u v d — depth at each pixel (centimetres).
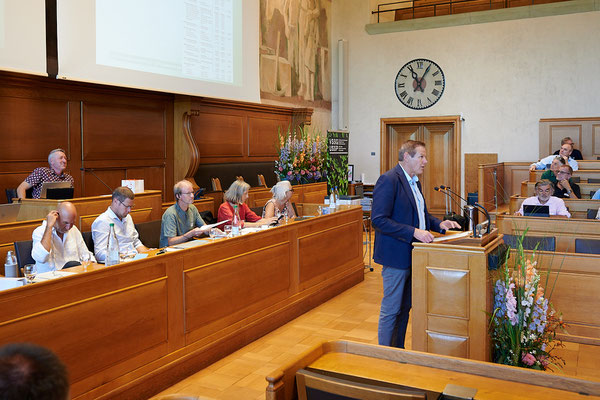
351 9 1270
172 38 759
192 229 516
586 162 905
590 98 1080
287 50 1102
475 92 1166
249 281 477
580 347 440
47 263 408
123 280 348
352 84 1281
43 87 648
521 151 1138
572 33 1086
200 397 161
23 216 493
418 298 354
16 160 624
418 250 352
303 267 569
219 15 846
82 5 633
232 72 876
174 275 391
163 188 823
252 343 477
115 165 744
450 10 1240
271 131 1064
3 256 445
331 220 631
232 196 593
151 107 796
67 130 679
